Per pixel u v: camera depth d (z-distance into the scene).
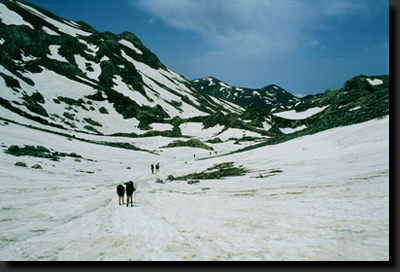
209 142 97.50
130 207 14.65
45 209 12.80
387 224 6.90
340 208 9.38
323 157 28.98
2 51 118.56
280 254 5.89
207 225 9.30
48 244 7.64
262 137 101.12
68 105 108.44
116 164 46.19
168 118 145.38
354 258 5.14
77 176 27.62
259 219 9.41
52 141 50.41
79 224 10.33
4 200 13.65
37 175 23.33
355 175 16.55
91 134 88.81
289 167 27.80
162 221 10.51
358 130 34.91
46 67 127.00
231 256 6.07
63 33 180.00
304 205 10.77
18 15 158.00
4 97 78.75
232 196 15.72
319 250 5.81
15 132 46.41
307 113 153.88
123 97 140.12
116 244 7.58
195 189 21.47
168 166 51.25
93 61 164.38
